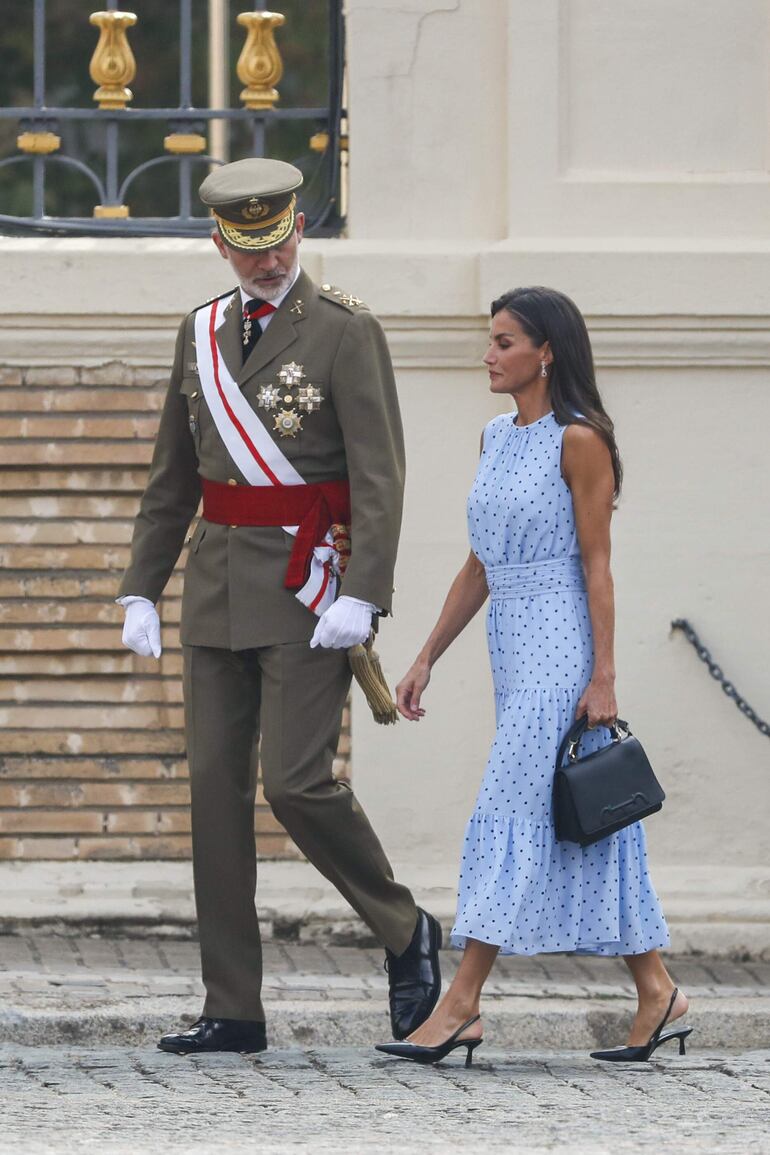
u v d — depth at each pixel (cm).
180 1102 1641
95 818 2538
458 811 2548
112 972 2297
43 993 2153
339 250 2531
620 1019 2153
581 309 2512
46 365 2547
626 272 2511
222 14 4884
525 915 1817
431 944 1939
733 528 2550
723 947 2502
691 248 2522
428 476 2545
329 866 1909
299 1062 1861
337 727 1900
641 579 2552
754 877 2534
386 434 1881
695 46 2567
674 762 2553
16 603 2550
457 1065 1858
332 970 2369
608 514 1847
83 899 2503
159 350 2542
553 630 1848
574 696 1844
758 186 2559
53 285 2514
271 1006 2130
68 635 2545
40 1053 1928
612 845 1847
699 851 2553
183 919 2497
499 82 2570
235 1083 1741
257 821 2528
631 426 2544
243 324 1917
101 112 2669
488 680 2550
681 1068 1844
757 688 2552
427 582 2547
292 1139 1472
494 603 1883
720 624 2553
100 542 2552
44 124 2666
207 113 2670
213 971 1923
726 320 2520
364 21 2564
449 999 1858
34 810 2539
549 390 1875
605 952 1866
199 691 1930
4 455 2542
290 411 1883
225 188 1864
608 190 2555
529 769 1830
